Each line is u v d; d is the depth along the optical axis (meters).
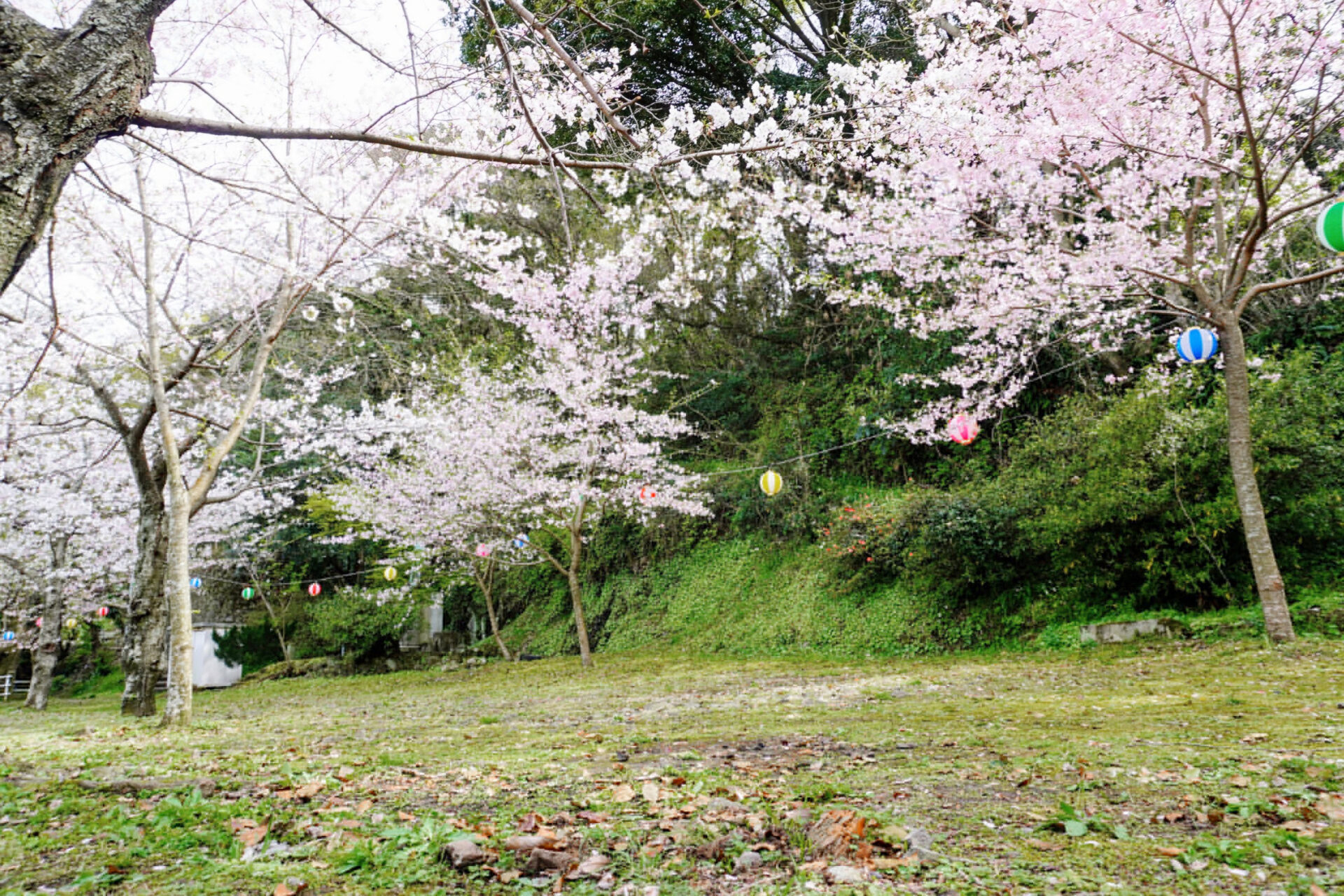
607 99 4.54
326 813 3.23
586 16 4.73
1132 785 3.13
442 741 5.91
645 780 3.74
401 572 16.77
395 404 13.23
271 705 10.83
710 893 2.20
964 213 9.23
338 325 9.10
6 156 1.93
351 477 15.13
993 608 10.88
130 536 14.34
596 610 16.58
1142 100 8.06
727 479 15.98
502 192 14.33
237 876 2.45
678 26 11.95
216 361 9.77
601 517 15.95
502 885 2.32
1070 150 8.23
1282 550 8.85
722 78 13.11
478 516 14.16
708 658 12.64
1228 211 9.85
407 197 7.53
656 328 16.02
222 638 18.66
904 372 13.38
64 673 21.75
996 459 12.71
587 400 12.61
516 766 4.36
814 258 15.30
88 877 2.45
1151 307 9.28
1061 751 3.90
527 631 17.53
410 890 2.29
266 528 18.41
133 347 10.27
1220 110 7.93
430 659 17.06
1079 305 9.07
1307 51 7.14
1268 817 2.60
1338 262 9.91
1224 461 8.66
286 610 19.08
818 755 4.31
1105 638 9.05
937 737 4.62
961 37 8.31
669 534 16.34
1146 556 9.39
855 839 2.54
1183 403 9.80
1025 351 10.74
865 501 13.16
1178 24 7.14
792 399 15.97
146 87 2.24
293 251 8.65
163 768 4.76
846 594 12.59
